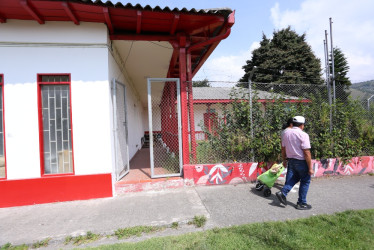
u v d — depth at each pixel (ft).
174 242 8.12
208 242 7.98
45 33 12.53
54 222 10.06
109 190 12.98
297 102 15.87
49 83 12.71
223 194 13.07
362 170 16.74
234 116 15.24
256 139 15.02
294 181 11.50
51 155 12.94
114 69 15.19
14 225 9.89
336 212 10.36
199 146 15.08
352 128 16.87
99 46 12.98
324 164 16.12
